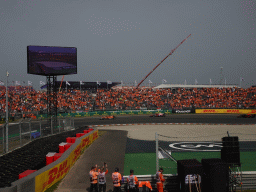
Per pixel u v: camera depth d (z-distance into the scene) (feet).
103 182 28.50
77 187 31.81
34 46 86.53
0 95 171.94
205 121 129.59
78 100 191.21
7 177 32.58
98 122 131.03
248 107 184.34
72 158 42.98
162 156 48.91
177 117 152.35
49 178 31.09
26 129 98.94
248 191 30.99
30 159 43.60
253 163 44.65
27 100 173.88
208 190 26.73
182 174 26.91
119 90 221.25
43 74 90.12
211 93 211.61
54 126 94.79
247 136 78.54
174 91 227.20
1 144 59.52
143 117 155.43
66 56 90.53
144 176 31.19
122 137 77.66
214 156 51.55
